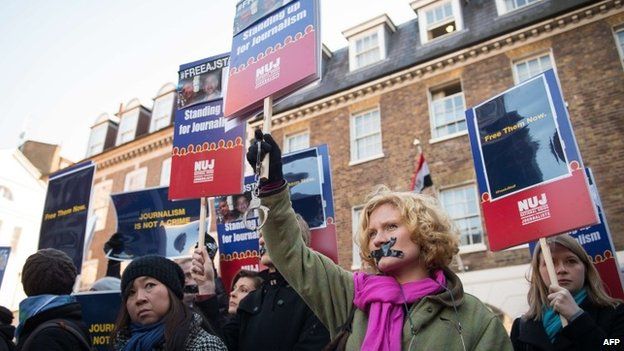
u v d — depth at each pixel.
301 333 2.50
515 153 3.19
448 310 1.64
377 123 12.78
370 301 1.72
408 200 1.88
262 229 1.90
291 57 2.43
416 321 1.60
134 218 5.12
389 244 1.79
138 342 2.23
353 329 1.72
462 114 11.47
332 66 15.09
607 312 2.57
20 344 2.41
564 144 2.96
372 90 13.04
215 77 3.61
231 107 2.62
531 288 2.91
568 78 10.24
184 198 3.20
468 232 10.27
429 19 13.68
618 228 8.59
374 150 12.47
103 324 3.76
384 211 1.89
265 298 2.73
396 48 13.98
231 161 3.21
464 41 12.21
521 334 2.74
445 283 1.74
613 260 3.70
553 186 2.93
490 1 12.91
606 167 9.10
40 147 26.50
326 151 4.64
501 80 11.13
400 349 1.55
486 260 9.72
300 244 1.92
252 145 1.88
